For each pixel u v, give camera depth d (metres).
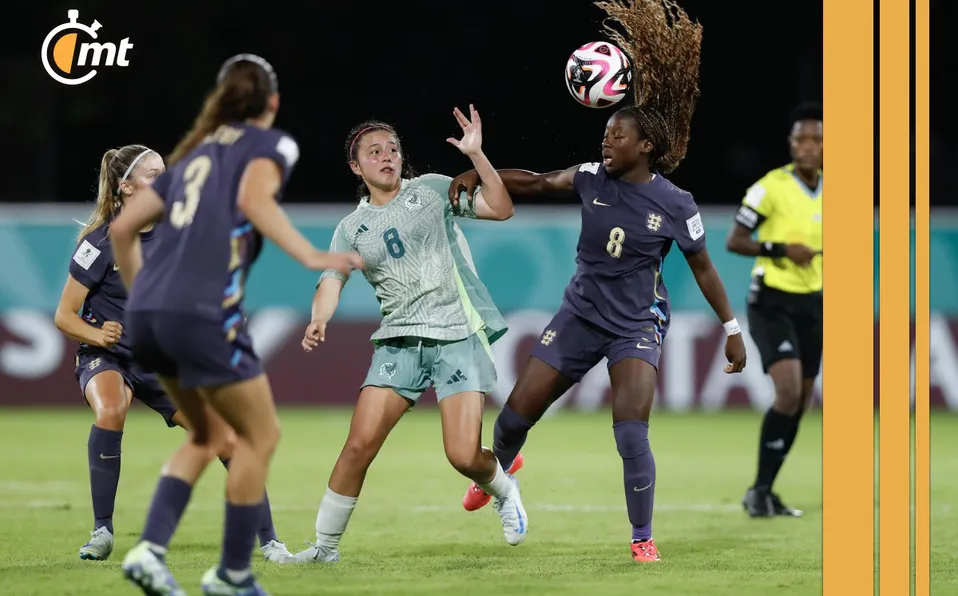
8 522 24.75
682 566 19.53
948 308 49.56
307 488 30.80
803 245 26.22
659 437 43.03
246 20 75.25
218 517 25.84
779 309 27.05
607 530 24.12
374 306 50.72
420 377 19.77
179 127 73.69
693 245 20.52
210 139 15.12
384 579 17.80
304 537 23.23
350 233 19.89
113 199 20.95
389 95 76.12
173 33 73.38
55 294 49.75
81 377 21.33
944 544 22.27
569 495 29.53
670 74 21.31
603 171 20.94
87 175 72.50
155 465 35.53
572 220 49.69
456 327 19.67
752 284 27.69
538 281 49.56
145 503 28.06
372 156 19.70
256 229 15.09
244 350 14.79
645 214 20.50
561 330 21.25
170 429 45.78
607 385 51.56
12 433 43.06
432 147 75.75
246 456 14.98
